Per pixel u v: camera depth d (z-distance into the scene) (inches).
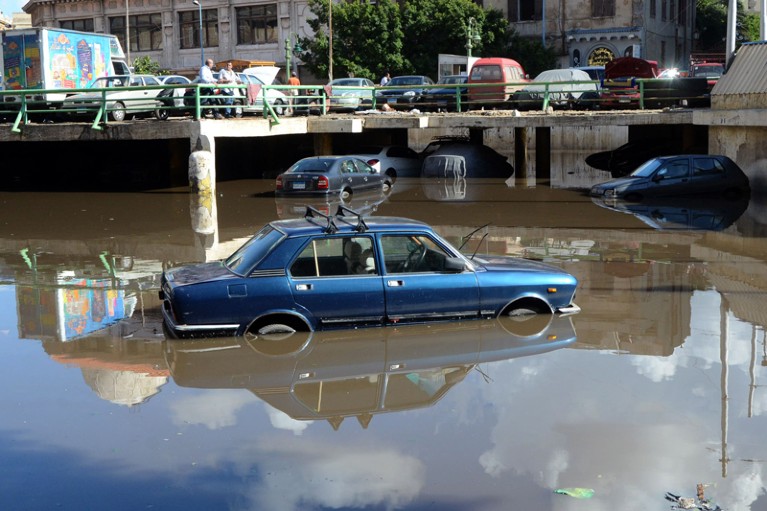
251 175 1285.7
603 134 1716.3
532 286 370.3
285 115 1181.7
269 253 344.2
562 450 236.2
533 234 633.0
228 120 979.9
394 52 1825.8
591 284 451.2
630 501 207.0
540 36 2012.8
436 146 1264.8
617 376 299.9
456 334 348.5
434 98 1323.8
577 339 344.8
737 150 929.5
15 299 427.8
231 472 224.1
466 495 209.8
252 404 273.0
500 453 234.4
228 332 340.5
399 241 355.9
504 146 1732.3
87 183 1145.4
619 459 230.7
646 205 813.2
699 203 817.5
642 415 262.7
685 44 2283.5
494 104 1237.7
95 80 1082.1
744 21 2517.2
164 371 307.1
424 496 209.6
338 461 229.9
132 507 205.9
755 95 871.1
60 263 531.5
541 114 1076.5
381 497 209.0
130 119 1059.9
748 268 494.6
